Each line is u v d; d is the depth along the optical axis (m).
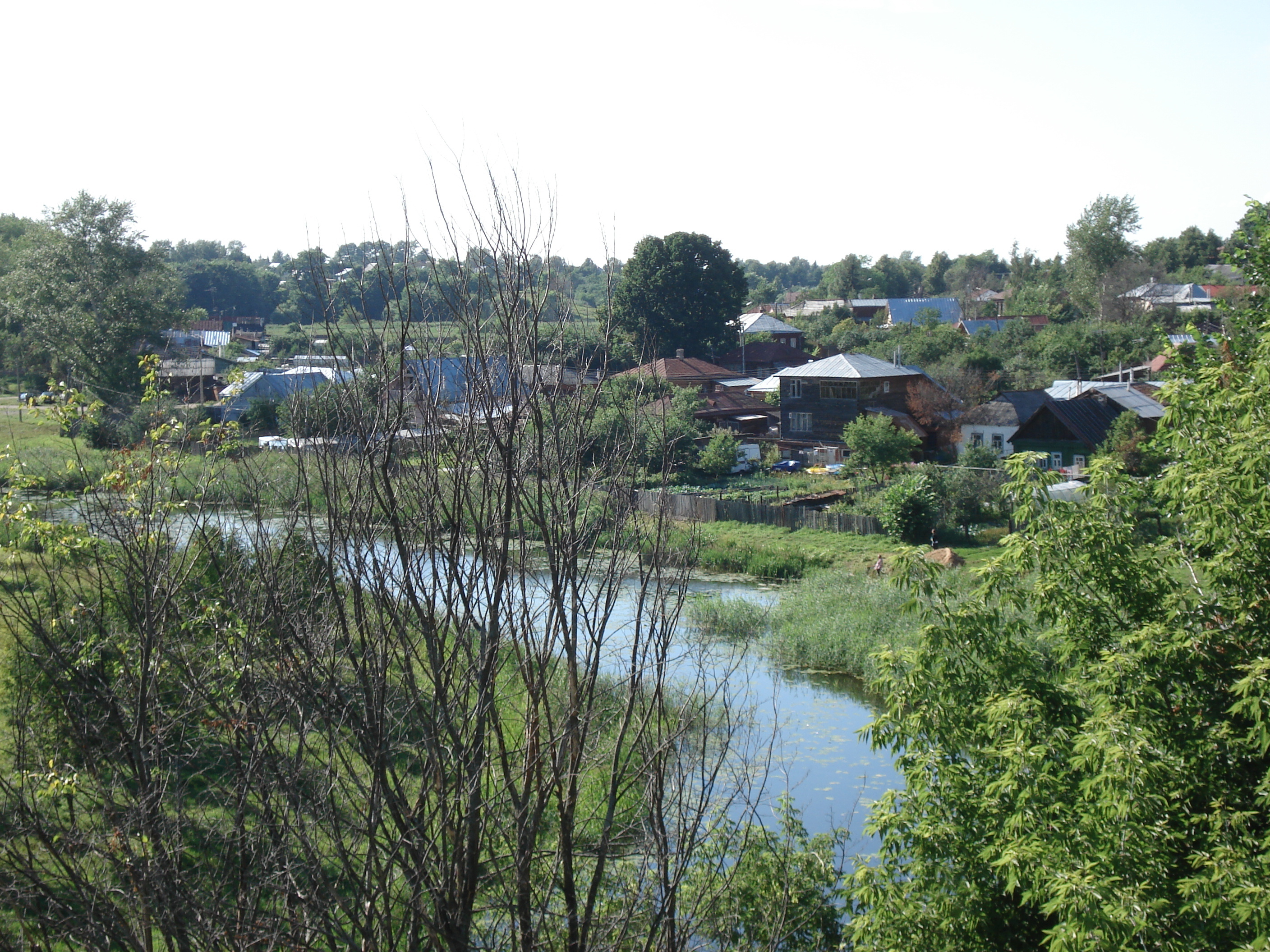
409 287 4.39
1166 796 6.45
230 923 4.21
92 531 5.94
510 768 4.90
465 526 4.76
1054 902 5.82
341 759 4.66
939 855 7.17
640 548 4.96
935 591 8.23
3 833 4.61
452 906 4.20
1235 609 7.14
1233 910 5.57
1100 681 7.02
